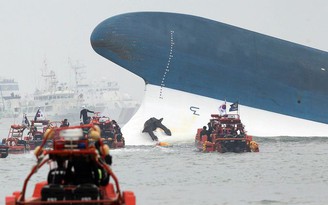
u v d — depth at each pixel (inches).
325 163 6205.7
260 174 5324.8
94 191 2144.4
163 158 7145.7
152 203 3681.1
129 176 5310.0
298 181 4776.1
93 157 2192.4
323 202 3641.7
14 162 7155.5
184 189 4345.5
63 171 2230.6
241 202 3683.6
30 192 4138.8
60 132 2246.6
